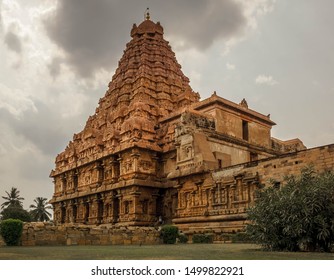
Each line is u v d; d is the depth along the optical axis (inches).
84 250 733.3
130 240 1127.6
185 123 1568.7
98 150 2164.1
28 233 951.0
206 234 1264.8
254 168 1243.8
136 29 2600.9
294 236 640.4
